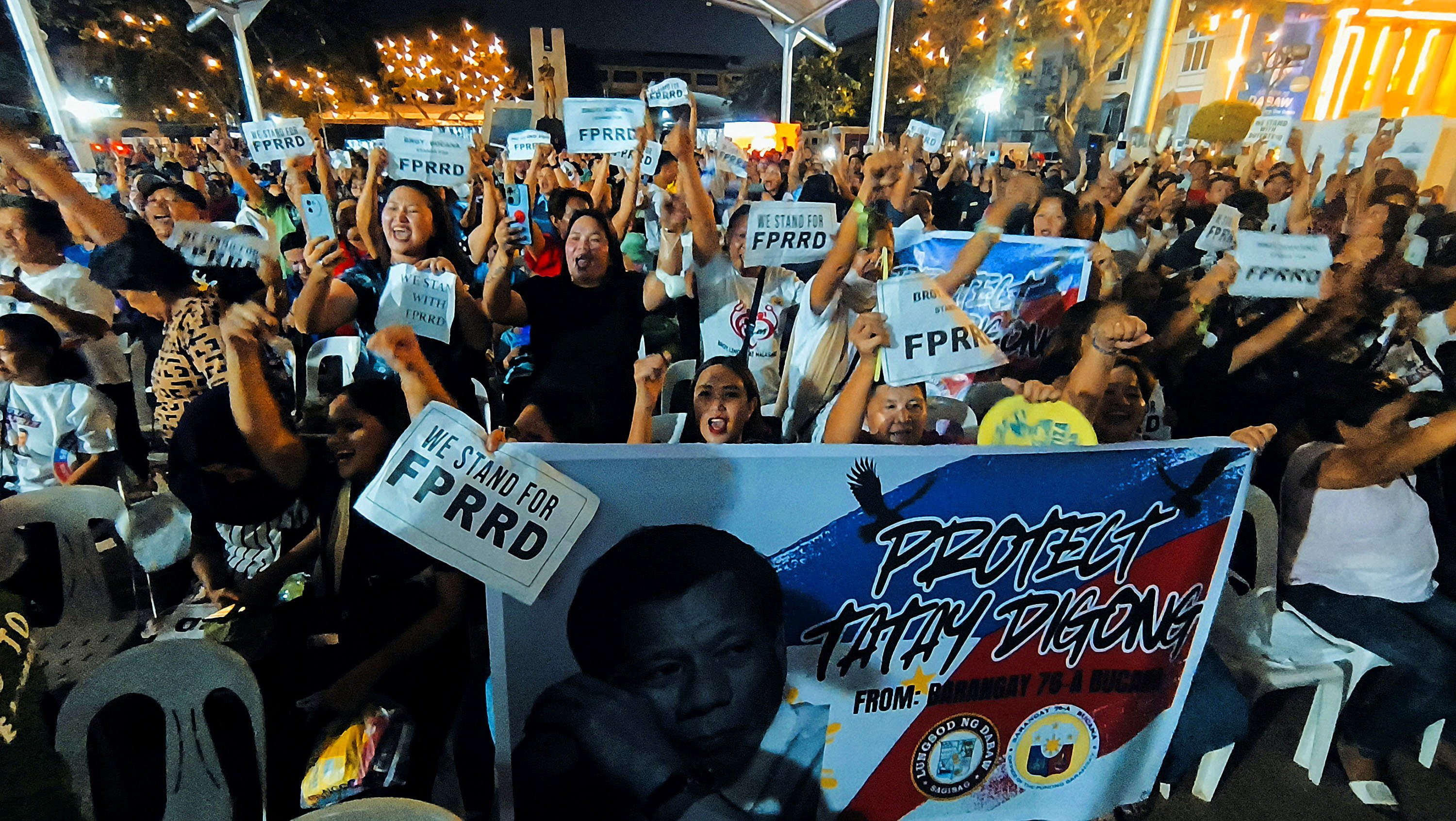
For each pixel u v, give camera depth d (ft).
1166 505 5.41
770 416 8.13
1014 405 5.56
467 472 4.18
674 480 4.50
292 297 12.45
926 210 12.61
